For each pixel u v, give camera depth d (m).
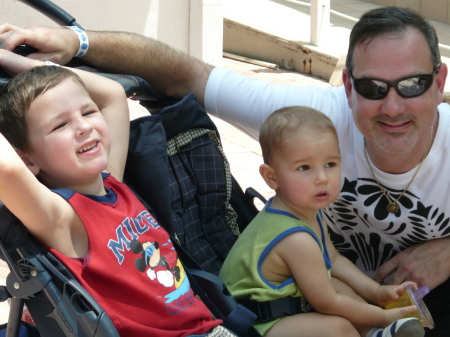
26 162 1.66
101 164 1.67
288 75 7.80
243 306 1.89
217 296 1.89
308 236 1.97
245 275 2.04
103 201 1.71
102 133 1.71
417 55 1.95
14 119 1.62
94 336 1.42
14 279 1.49
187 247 2.19
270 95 2.43
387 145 2.04
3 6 4.08
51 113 1.61
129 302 1.64
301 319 1.96
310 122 1.99
